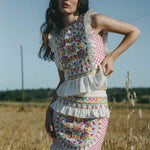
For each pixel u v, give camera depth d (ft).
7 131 24.40
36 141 14.97
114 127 19.90
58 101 7.91
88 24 7.21
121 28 7.16
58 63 7.95
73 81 7.48
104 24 7.18
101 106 7.36
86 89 7.15
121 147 12.87
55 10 7.91
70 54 7.54
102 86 7.55
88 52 7.18
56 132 7.79
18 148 15.42
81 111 7.32
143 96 188.44
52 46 8.12
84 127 7.31
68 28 7.60
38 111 74.08
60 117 7.74
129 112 8.66
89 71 7.23
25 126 28.43
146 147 11.82
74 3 7.43
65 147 7.53
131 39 7.13
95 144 7.24
